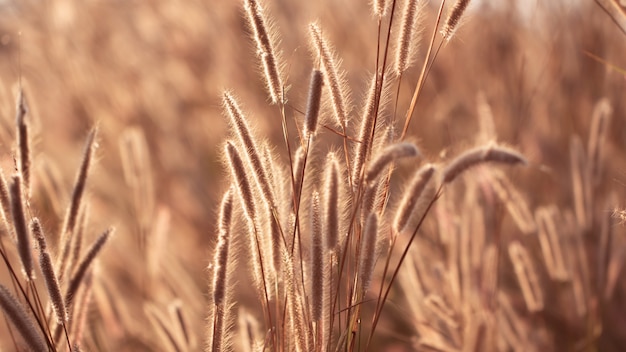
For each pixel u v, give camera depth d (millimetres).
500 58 3248
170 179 3279
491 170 2174
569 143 2914
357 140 1724
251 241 1733
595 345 2223
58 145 3445
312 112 1697
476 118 3043
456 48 3447
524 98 3104
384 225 1757
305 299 1718
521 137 2902
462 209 2248
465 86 3320
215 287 1686
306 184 1796
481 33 3391
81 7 4320
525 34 3363
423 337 2145
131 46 4180
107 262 2389
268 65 1714
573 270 2209
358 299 1736
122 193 2936
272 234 1726
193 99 3852
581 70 3098
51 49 3990
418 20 1734
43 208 2057
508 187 2189
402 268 2188
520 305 2350
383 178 1730
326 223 1686
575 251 2207
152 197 2406
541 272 2400
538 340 2256
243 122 1687
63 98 3789
